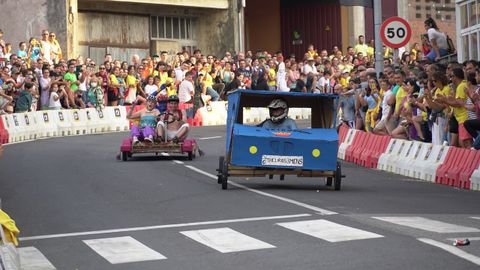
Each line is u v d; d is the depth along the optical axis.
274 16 72.38
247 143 23.33
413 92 30.97
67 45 57.38
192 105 52.66
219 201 21.22
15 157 33.03
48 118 46.28
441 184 26.08
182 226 17.81
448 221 17.78
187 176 26.66
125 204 21.16
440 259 13.88
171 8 65.00
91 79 49.53
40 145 38.44
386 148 30.56
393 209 19.75
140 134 31.59
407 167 28.53
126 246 15.97
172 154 33.44
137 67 51.97
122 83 51.16
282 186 24.53
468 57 37.25
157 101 31.78
